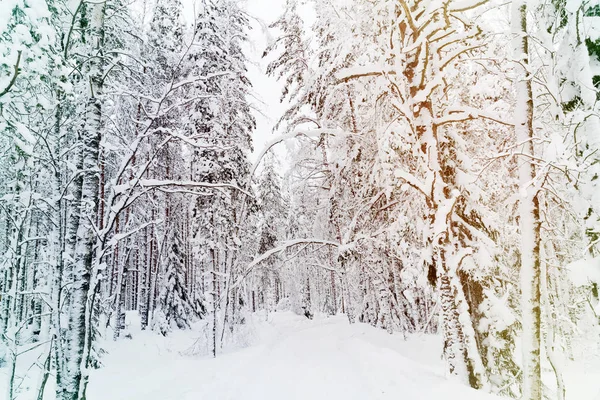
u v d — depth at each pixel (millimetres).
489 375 8008
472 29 7746
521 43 6770
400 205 11484
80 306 5953
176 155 22344
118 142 11734
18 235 5645
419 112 8469
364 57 9914
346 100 14602
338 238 17672
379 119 10594
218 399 7086
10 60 3898
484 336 8234
